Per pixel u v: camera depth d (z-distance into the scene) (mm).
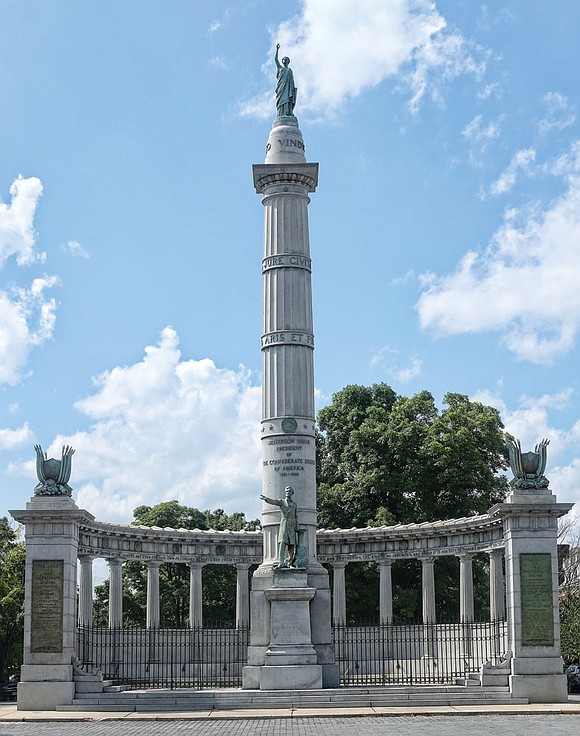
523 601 45125
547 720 36719
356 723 36250
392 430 76188
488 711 39469
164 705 42719
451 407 82438
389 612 61812
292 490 48875
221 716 39000
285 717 38750
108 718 39406
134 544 60062
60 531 45812
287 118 54344
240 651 59562
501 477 77875
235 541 63094
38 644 44688
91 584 57188
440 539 60156
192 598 62000
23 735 33750
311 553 48938
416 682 49906
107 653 57344
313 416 50750
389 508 76562
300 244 52156
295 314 51188
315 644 47406
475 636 56406
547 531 45719
